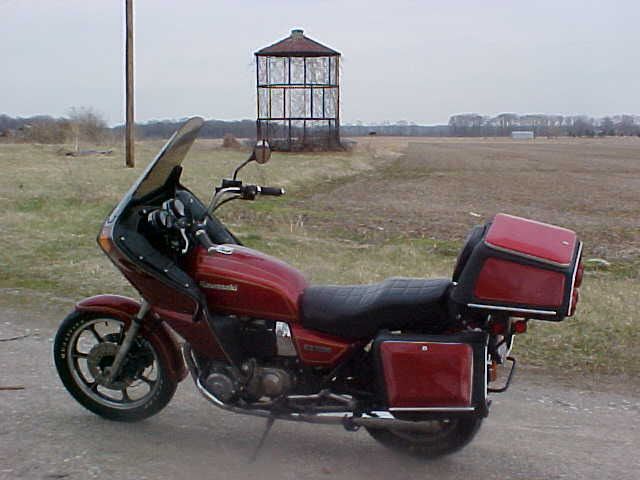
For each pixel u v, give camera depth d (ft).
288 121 156.76
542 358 23.50
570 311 13.98
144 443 16.79
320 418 15.48
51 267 35.29
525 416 18.93
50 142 165.07
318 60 155.43
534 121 586.04
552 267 13.85
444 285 14.99
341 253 40.29
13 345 23.77
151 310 16.94
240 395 16.12
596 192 86.63
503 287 14.03
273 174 96.17
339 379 15.72
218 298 16.06
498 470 15.94
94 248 40.06
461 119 581.12
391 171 123.54
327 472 15.71
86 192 62.85
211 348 16.07
